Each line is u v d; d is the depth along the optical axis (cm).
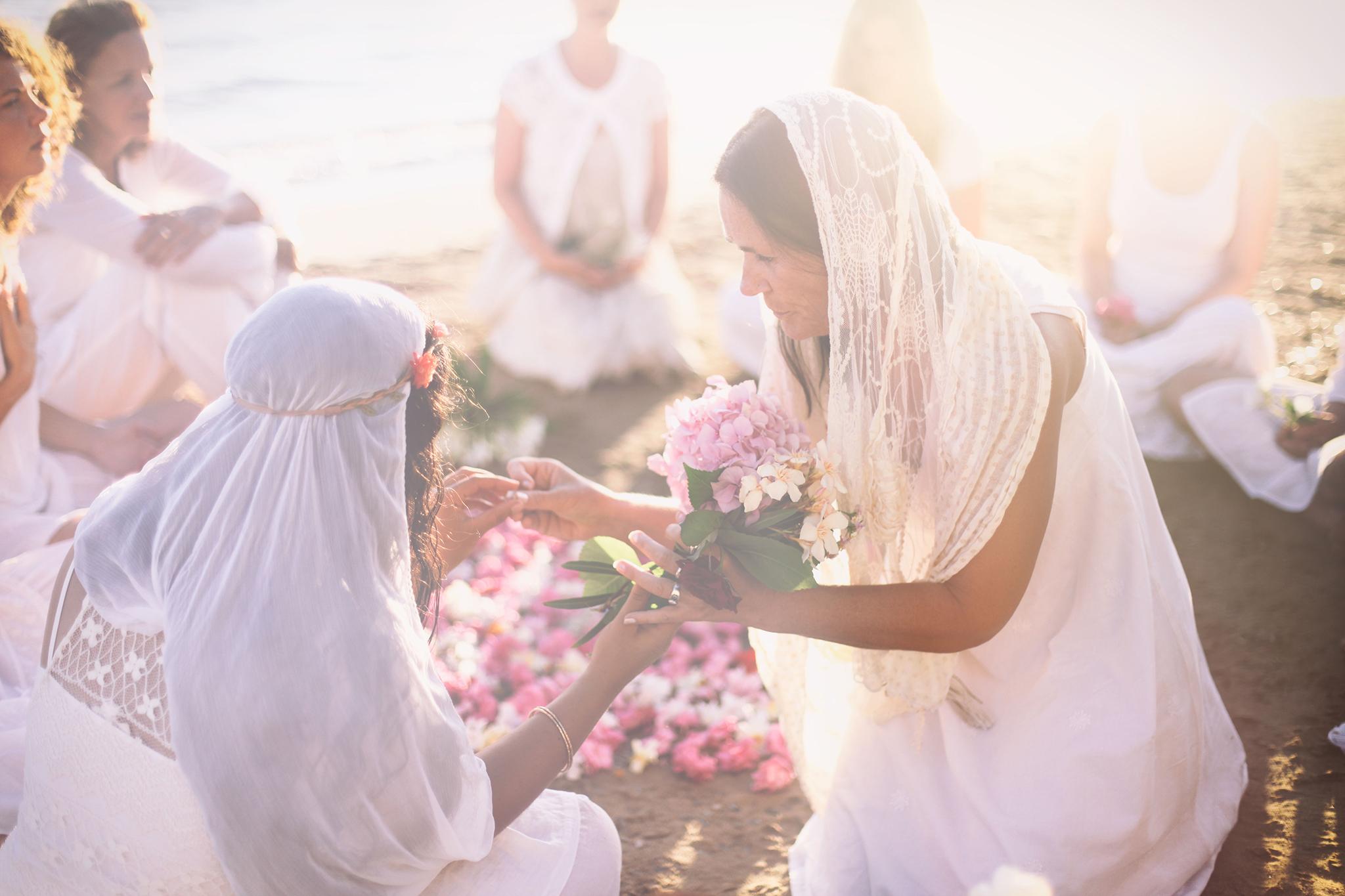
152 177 441
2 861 203
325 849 186
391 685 186
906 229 211
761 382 276
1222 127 488
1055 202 950
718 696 362
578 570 240
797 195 209
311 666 181
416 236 905
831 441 222
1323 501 435
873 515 228
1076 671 243
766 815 311
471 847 203
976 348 216
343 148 1235
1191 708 251
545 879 219
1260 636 380
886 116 215
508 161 606
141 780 188
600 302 614
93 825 190
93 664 192
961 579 226
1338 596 401
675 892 279
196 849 188
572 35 601
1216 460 505
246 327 187
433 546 227
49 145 309
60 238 410
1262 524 453
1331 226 806
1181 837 255
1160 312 511
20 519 307
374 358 186
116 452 374
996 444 216
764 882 282
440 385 214
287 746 180
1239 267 497
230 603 181
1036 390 215
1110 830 236
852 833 257
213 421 192
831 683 265
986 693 250
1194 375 487
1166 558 258
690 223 938
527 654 376
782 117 208
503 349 626
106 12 391
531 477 285
